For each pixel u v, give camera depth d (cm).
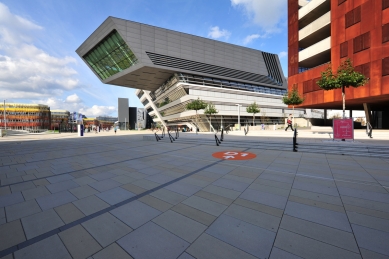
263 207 331
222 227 268
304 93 2406
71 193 415
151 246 229
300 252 212
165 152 1008
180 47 3981
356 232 249
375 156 760
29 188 452
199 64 4238
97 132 4494
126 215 309
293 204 341
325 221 279
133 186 456
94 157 877
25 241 242
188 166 662
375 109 3050
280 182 469
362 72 1734
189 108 3003
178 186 451
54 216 310
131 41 3466
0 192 425
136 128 9975
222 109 4119
